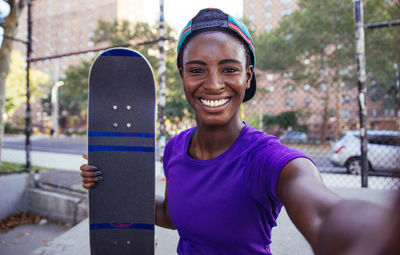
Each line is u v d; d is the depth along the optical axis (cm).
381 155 596
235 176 76
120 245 101
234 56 78
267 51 1692
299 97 2330
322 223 42
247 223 76
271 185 66
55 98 2777
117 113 105
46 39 5694
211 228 79
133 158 104
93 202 102
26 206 459
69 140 2325
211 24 78
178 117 479
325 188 53
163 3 365
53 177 580
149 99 107
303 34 1573
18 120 3434
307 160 65
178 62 93
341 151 689
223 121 81
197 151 92
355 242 32
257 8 2655
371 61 1159
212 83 78
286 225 236
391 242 27
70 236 239
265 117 2038
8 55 604
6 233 386
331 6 1430
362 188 323
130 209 102
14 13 604
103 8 5122
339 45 1602
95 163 103
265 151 72
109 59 108
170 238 224
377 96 1145
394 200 27
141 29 1738
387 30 1059
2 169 566
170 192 91
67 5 5628
